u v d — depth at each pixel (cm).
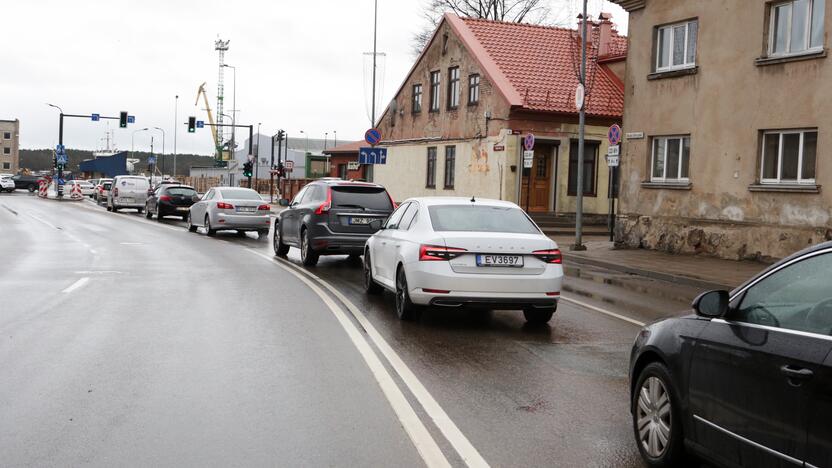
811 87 1622
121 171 10275
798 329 347
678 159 1988
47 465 433
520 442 488
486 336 852
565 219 2853
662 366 441
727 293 399
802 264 365
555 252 896
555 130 2823
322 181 1620
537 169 2856
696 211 1905
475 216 939
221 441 479
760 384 353
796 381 331
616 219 2139
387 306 1047
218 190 2491
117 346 757
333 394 592
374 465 441
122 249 1889
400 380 640
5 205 4503
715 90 1852
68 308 984
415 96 3478
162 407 552
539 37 3184
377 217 1530
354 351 750
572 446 482
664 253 1947
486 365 706
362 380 638
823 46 1596
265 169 9219
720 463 383
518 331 888
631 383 484
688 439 412
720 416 383
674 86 1969
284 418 529
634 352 480
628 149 2116
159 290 1170
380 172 3769
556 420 537
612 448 480
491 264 870
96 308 988
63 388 599
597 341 836
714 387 389
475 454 462
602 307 1097
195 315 945
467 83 3028
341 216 1516
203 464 438
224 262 1619
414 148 3453
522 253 878
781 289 371
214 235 2475
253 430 502
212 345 768
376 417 534
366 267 1167
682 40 1978
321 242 1511
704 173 1883
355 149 4506
